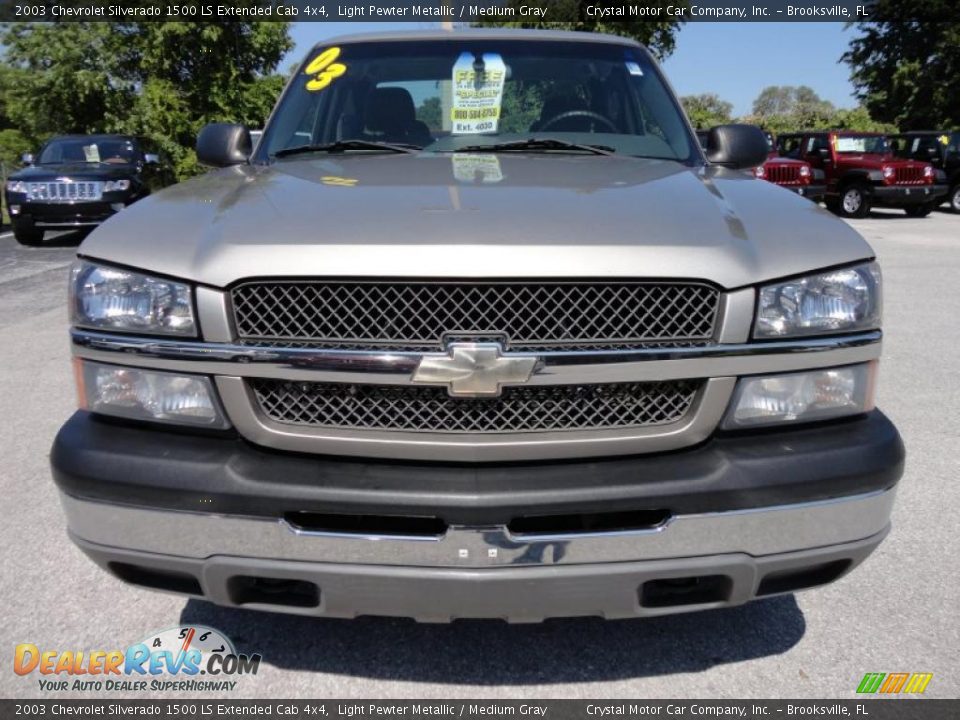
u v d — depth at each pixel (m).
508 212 2.07
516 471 1.94
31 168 12.76
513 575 1.91
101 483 1.97
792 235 2.10
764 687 2.29
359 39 3.61
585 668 2.37
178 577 2.05
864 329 2.08
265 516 1.91
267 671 2.36
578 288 1.90
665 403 1.98
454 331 1.89
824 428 2.07
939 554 3.01
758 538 1.97
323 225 2.01
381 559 1.92
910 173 18.33
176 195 2.42
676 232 2.02
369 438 1.93
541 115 3.29
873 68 29.11
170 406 2.01
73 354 2.12
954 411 4.65
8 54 20.91
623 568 1.93
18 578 2.83
